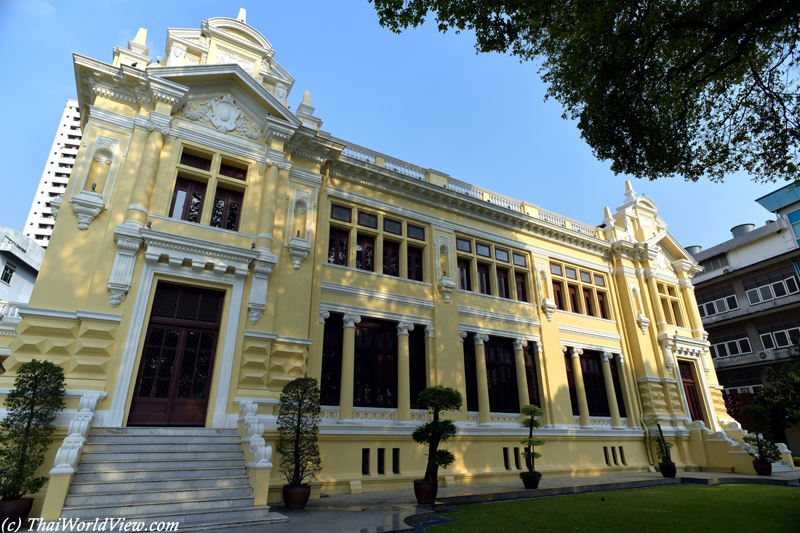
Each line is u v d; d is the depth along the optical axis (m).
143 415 11.04
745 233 35.28
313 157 15.90
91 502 8.15
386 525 8.38
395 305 16.45
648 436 20.81
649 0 9.98
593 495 13.27
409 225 18.23
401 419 15.14
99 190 12.10
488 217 20.12
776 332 29.45
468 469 15.76
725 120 11.48
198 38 14.97
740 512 10.24
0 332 15.04
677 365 23.08
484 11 9.73
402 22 9.79
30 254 27.89
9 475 8.16
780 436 23.64
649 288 24.14
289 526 8.37
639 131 11.49
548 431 18.06
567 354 20.86
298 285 14.08
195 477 9.41
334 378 14.79
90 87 12.98
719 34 9.66
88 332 10.73
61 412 9.89
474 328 17.98
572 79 11.67
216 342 12.45
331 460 13.40
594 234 24.16
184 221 12.63
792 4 8.57
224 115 14.26
